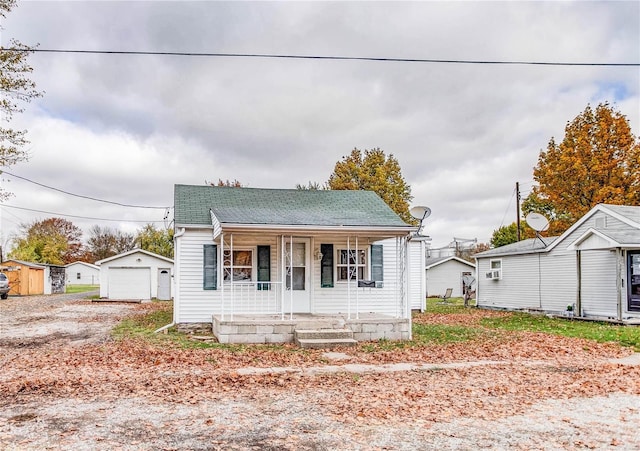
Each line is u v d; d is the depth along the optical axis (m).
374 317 13.76
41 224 72.75
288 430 5.56
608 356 10.91
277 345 12.05
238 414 6.17
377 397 7.07
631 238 16.81
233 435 5.38
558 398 7.13
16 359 10.20
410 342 12.70
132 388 7.50
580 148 28.27
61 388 7.50
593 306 19.09
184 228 14.71
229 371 8.84
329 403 6.72
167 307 24.88
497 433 5.51
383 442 5.18
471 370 9.16
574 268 20.14
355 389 7.57
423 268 22.38
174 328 14.85
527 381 8.25
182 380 8.08
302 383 7.95
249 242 14.90
